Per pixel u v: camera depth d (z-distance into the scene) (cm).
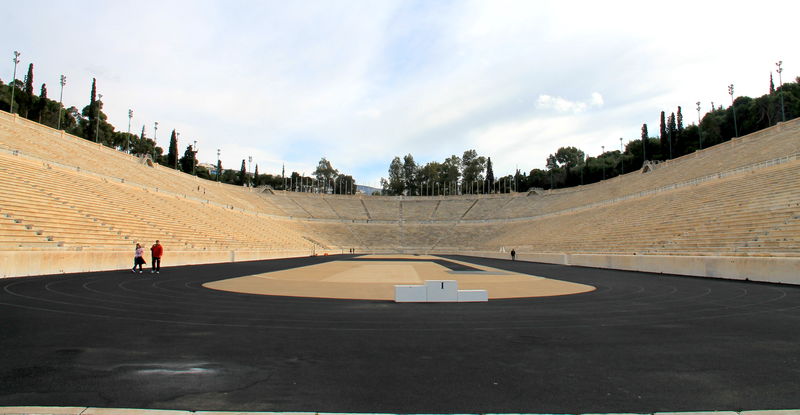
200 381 634
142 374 664
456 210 10231
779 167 3822
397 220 10062
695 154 6116
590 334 985
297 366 716
